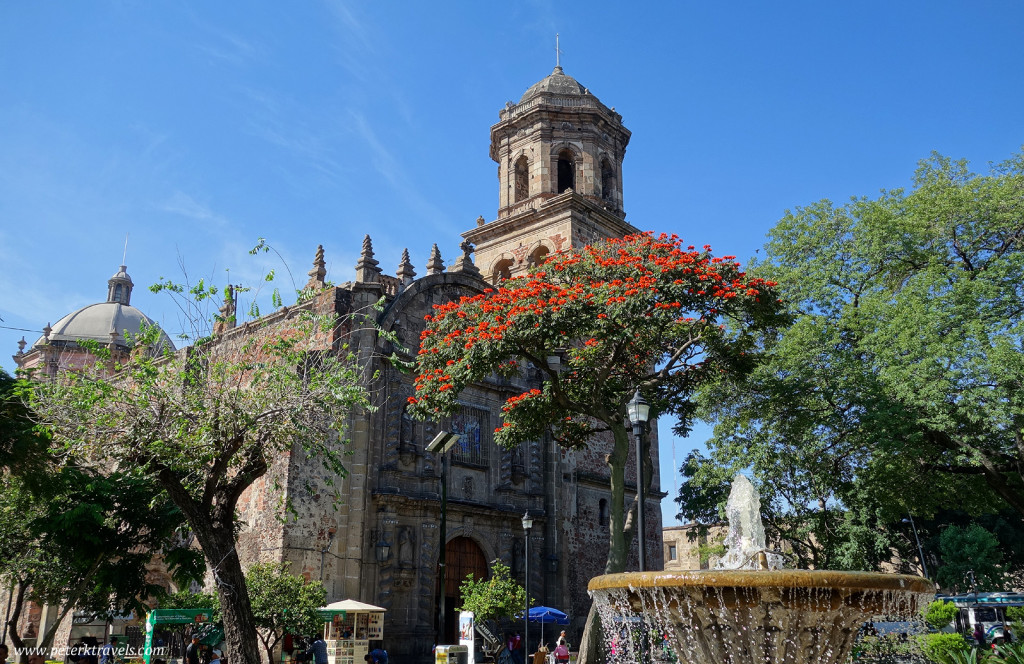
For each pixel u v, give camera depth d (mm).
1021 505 27062
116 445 16828
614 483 23141
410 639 31016
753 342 24969
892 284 29297
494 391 37781
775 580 8781
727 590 9188
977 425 25391
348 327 33000
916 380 24188
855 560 41094
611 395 25125
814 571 8820
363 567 30766
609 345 23656
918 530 46969
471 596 30047
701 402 30547
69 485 23484
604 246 25875
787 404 28781
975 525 44219
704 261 23500
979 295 24719
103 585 25062
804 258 30750
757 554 12117
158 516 24453
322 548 29812
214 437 16562
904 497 28969
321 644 24188
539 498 37938
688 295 22672
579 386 25578
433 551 32844
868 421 25547
